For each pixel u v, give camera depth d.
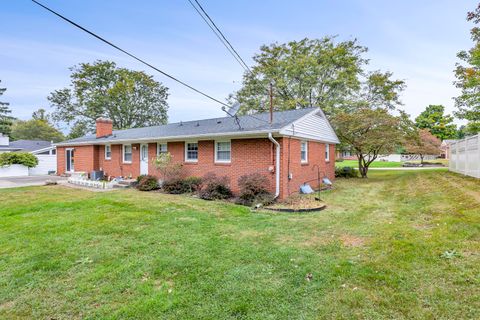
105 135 17.36
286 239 4.81
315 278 3.26
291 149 9.91
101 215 6.52
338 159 36.94
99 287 3.13
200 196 9.49
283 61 21.78
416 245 4.11
